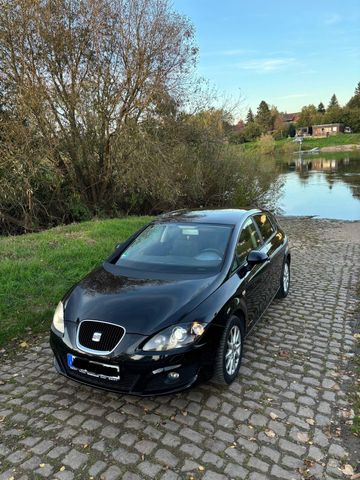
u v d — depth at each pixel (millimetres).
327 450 2961
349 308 5879
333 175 37125
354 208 20141
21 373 4023
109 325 3357
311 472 2752
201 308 3473
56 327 3660
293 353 4445
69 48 12344
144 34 12938
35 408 3451
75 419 3303
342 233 13156
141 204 16594
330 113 129250
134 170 14008
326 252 10070
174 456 2895
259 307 4715
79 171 14336
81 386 3777
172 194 15297
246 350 4508
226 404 3496
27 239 9062
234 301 3785
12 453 2938
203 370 3365
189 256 4367
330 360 4305
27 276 6410
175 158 15438
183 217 5172
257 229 5363
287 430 3172
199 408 3436
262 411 3402
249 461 2850
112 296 3703
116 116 13594
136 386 3221
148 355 3182
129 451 2941
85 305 3650
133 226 10883
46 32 11922
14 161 10977
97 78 12945
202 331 3340
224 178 18969
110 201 15570
